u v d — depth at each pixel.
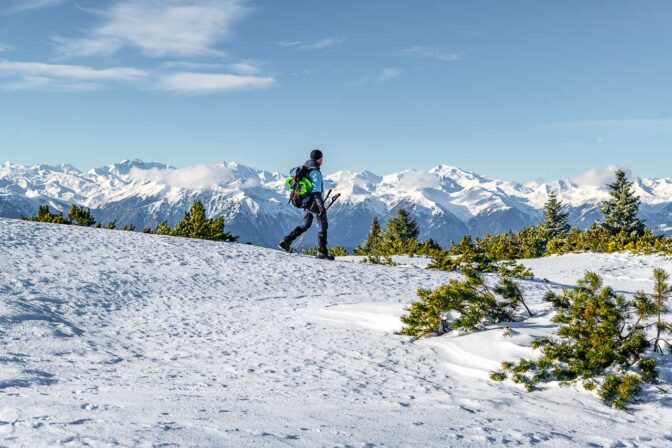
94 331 7.56
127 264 12.82
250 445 3.15
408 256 26.47
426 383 5.89
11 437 2.94
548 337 6.77
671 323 6.53
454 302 7.67
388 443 3.54
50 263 11.89
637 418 5.08
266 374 5.87
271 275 13.16
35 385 4.70
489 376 6.22
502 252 29.27
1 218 17.30
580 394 5.67
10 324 7.19
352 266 15.22
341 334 8.10
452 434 4.01
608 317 6.09
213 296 10.70
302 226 16.39
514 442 3.98
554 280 20.16
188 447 2.96
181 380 5.37
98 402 4.11
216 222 26.69
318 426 3.82
